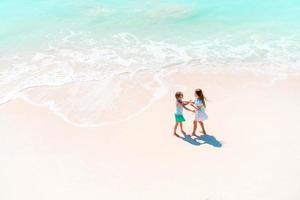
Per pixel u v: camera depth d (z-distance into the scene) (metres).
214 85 15.34
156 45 18.92
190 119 13.27
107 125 13.16
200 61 17.28
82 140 12.45
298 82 15.42
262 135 12.25
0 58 17.86
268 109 13.68
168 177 10.69
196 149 11.75
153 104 14.19
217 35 19.81
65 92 15.13
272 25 20.69
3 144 12.44
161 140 12.26
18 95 14.98
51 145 12.29
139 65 17.03
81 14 22.86
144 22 21.58
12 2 24.77
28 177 10.95
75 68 16.94
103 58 17.73
